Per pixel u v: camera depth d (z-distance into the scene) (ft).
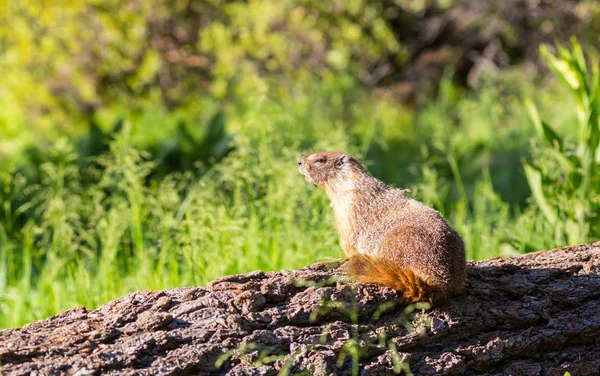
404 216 25.18
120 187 39.14
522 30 89.04
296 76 79.15
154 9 75.36
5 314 34.94
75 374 19.19
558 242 35.73
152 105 77.46
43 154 53.57
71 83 76.07
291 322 21.67
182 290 22.58
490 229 41.32
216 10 78.02
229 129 65.98
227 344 20.68
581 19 88.38
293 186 36.27
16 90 75.15
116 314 21.49
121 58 75.72
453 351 22.35
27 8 74.79
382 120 77.77
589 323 23.62
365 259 23.04
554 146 37.04
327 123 72.79
